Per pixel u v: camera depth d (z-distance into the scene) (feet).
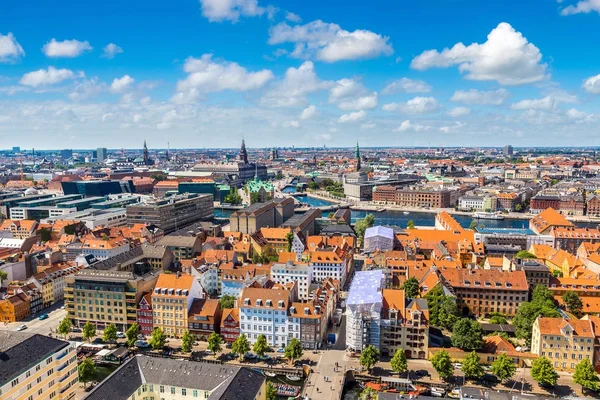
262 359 652.48
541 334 620.90
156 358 523.29
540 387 577.84
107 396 457.68
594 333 615.16
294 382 603.67
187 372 502.38
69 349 523.70
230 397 444.96
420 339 654.53
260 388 486.79
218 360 653.30
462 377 602.03
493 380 593.01
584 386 565.94
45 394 488.02
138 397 489.67
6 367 447.83
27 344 486.38
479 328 649.61
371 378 604.90
